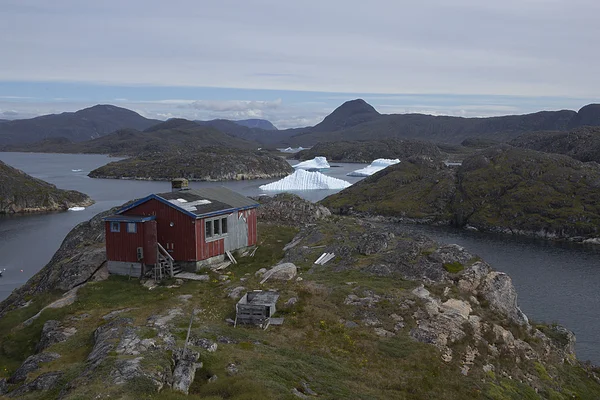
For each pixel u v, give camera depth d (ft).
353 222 152.76
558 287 208.64
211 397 45.16
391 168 539.29
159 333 61.98
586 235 328.29
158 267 101.86
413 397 56.90
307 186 604.90
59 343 67.41
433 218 408.46
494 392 64.49
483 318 86.48
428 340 72.64
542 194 391.45
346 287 88.74
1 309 114.83
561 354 99.14
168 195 110.93
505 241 325.21
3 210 431.84
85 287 96.94
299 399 47.44
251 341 64.59
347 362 63.05
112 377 46.14
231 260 114.93
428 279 97.35
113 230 105.70
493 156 483.10
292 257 114.83
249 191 585.22
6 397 49.55
